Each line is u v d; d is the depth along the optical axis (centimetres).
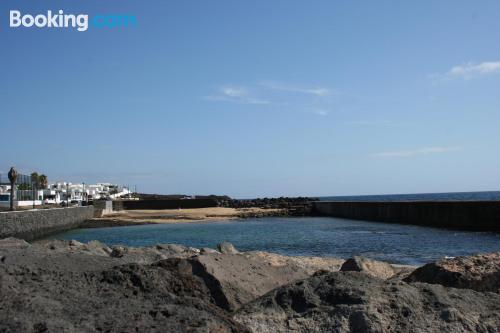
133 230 5394
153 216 7512
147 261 1242
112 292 516
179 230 5209
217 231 4947
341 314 535
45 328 407
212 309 496
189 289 584
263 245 3397
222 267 827
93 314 449
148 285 546
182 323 440
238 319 543
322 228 5122
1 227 3606
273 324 541
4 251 702
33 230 4300
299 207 9012
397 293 565
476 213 4328
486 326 528
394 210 5797
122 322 433
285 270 965
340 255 2712
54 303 464
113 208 9556
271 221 6725
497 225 4088
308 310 556
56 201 8825
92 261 705
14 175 4625
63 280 540
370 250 2956
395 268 1170
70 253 744
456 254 2691
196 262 795
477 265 780
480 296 594
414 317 530
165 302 499
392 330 516
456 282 748
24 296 471
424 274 796
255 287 829
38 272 577
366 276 622
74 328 414
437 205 4903
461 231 4272
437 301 559
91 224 6253
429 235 3928
